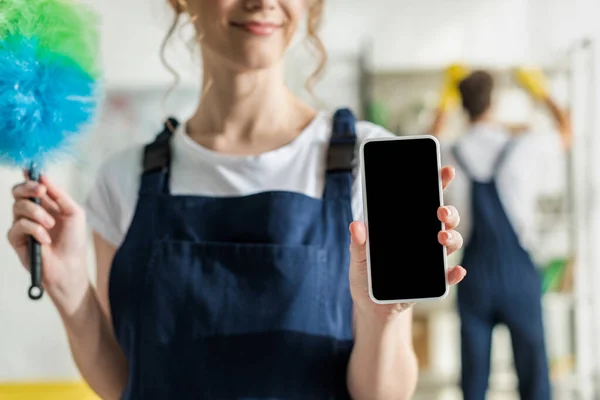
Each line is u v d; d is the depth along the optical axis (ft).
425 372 11.57
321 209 3.18
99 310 3.40
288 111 3.49
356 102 12.00
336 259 3.13
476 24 12.15
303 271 3.08
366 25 12.12
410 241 2.63
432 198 2.64
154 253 3.18
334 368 3.07
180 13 3.69
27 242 3.13
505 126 10.87
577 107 11.71
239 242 3.16
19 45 2.87
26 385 7.83
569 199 11.57
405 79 12.03
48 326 11.85
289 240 3.12
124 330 3.22
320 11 3.88
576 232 11.50
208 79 3.38
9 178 11.63
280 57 3.24
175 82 3.86
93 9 3.17
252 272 3.10
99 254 3.59
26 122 2.88
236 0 3.02
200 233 3.19
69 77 2.99
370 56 12.08
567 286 11.50
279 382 3.02
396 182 2.66
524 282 9.61
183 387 3.06
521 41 12.07
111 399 3.52
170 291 3.12
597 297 11.45
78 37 3.03
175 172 3.40
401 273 2.62
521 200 9.87
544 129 11.68
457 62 12.10
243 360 3.04
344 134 3.32
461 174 9.98
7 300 11.77
